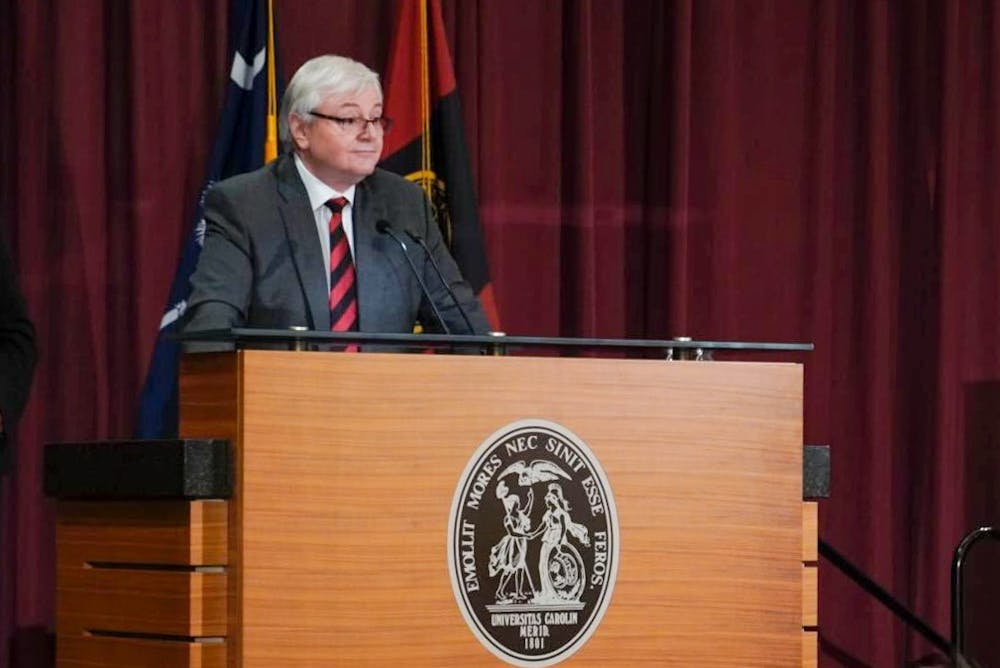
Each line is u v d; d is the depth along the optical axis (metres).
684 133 8.76
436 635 4.29
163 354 7.23
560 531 4.47
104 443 4.44
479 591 4.35
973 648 9.44
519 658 4.40
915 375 9.48
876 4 9.34
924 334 9.45
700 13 8.93
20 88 7.52
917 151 9.48
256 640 4.10
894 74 9.53
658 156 8.86
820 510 9.28
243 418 4.11
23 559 7.45
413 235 5.41
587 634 4.50
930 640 8.57
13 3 7.57
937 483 9.28
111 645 4.47
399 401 4.28
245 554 4.09
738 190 9.18
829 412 9.35
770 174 9.26
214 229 5.62
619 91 8.85
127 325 7.72
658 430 4.64
